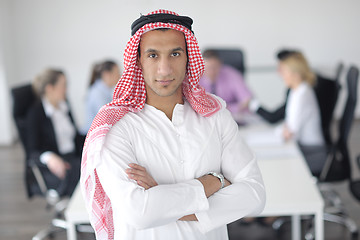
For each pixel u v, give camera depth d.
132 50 1.47
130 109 1.57
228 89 4.27
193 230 1.58
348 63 6.67
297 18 6.57
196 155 1.58
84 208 2.37
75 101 6.75
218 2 6.54
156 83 1.47
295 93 3.68
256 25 6.60
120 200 1.47
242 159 1.65
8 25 6.41
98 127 1.52
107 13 6.55
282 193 2.46
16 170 5.36
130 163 1.50
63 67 6.66
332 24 6.58
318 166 3.43
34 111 3.54
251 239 3.53
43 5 6.48
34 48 6.59
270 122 3.92
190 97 1.62
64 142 3.87
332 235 3.55
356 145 5.65
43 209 4.25
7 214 4.18
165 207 1.46
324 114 3.93
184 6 6.55
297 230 2.99
